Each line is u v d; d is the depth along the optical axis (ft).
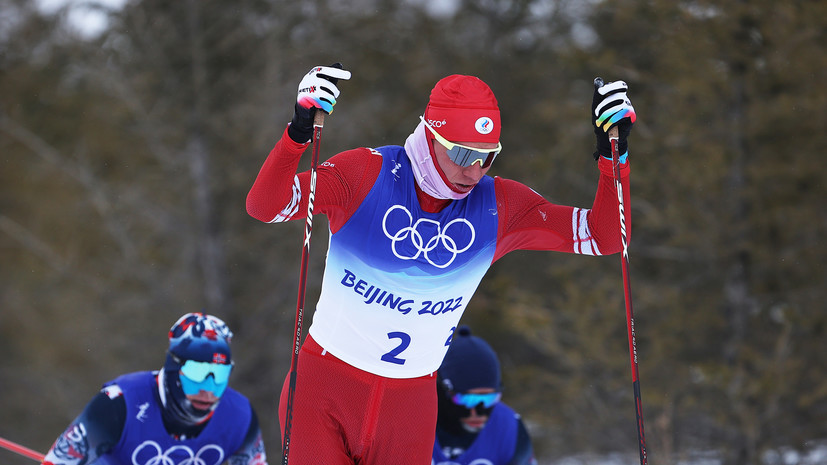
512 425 54.95
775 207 133.28
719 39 130.21
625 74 143.43
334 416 32.91
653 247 144.15
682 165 132.05
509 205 33.42
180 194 180.65
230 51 180.65
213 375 46.32
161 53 176.96
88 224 190.29
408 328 32.42
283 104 180.45
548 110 166.30
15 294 201.87
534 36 197.36
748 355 126.82
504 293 152.56
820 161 130.82
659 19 136.56
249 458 51.06
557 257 162.30
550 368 176.86
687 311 135.85
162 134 176.55
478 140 30.32
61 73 189.88
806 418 126.62
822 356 129.70
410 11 198.08
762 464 122.21
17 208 202.69
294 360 30.73
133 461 48.47
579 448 142.41
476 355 50.72
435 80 191.11
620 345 137.08
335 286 32.35
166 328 181.57
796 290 133.90
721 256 133.90
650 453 120.26
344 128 180.34
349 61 188.03
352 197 31.24
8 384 200.44
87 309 188.75
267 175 29.89
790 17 126.93
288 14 183.11
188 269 183.93
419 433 33.73
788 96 127.95
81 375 191.83
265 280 181.68
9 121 190.80
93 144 184.75
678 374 131.44
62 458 47.24
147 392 48.60
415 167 31.58
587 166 165.27
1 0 193.06
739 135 132.46
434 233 31.78
